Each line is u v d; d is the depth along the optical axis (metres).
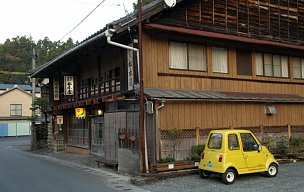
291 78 18.08
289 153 14.47
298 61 18.67
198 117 13.17
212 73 15.00
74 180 11.33
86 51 15.95
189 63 14.41
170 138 12.12
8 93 52.34
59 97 23.42
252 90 16.36
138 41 12.41
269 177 10.95
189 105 12.98
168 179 10.92
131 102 13.71
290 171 11.98
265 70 17.08
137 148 11.92
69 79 20.05
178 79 13.95
